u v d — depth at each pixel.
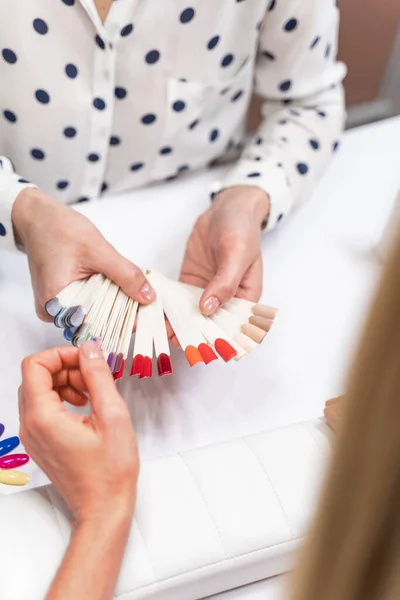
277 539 0.44
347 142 0.83
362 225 0.74
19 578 0.40
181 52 0.64
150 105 0.67
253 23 0.66
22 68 0.61
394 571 0.22
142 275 0.55
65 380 0.47
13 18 0.58
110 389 0.43
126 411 0.43
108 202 0.73
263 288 0.66
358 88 1.36
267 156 0.72
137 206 0.73
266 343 0.61
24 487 0.49
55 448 0.41
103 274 0.56
